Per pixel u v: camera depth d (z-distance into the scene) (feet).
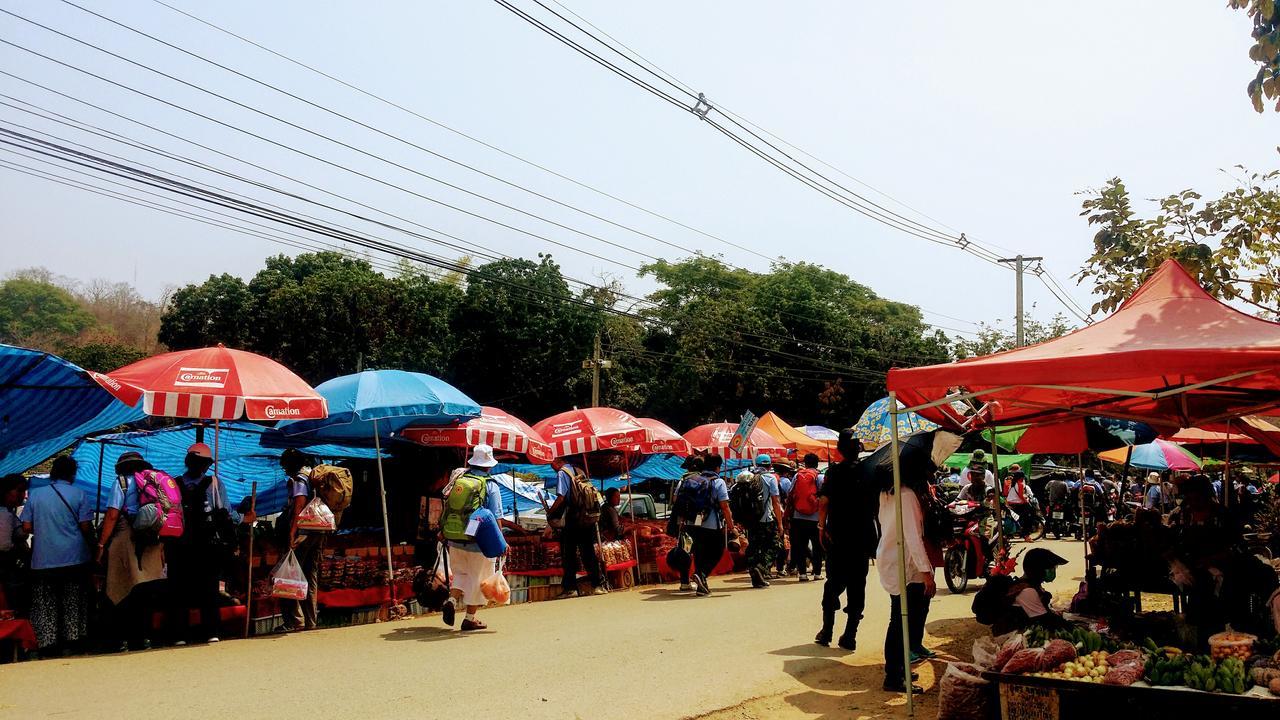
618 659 27.89
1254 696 16.81
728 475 68.54
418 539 42.22
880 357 147.43
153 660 26.99
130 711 21.01
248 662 26.86
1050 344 22.62
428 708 21.79
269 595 32.68
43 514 27.63
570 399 135.13
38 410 32.14
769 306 150.20
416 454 44.57
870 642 31.14
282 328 116.78
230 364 31.89
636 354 148.56
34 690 22.82
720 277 175.11
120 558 28.45
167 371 31.01
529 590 42.91
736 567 58.34
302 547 33.37
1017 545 72.69
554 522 44.24
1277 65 25.71
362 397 38.22
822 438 72.54
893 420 22.91
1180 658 18.63
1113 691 17.78
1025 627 23.22
